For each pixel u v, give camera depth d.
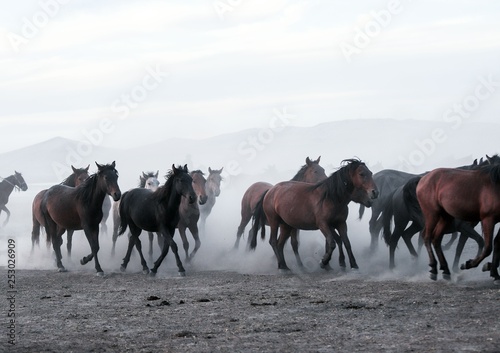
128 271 19.91
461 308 11.68
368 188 17.05
